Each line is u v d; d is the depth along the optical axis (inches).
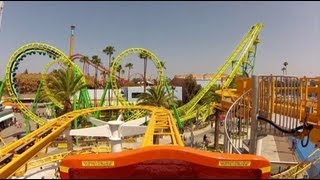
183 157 575.2
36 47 2194.9
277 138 2164.1
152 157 573.3
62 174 562.9
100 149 1556.3
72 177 558.6
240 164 565.9
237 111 1187.3
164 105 2138.3
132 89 3577.8
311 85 1003.9
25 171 1073.5
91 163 563.2
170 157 576.7
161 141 2017.7
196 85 3553.2
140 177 529.0
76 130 1486.2
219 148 1911.9
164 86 2358.5
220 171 566.6
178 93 3659.0
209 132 2549.2
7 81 2123.5
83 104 2373.3
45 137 1054.4
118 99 2440.9
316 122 826.2
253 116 882.1
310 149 1795.0
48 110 3403.1
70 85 2021.4
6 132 2591.0
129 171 565.0
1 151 901.8
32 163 1239.5
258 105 896.3
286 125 887.1
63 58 2266.2
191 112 2445.9
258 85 884.6
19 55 2150.6
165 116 1475.1
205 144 2012.8
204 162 569.3
